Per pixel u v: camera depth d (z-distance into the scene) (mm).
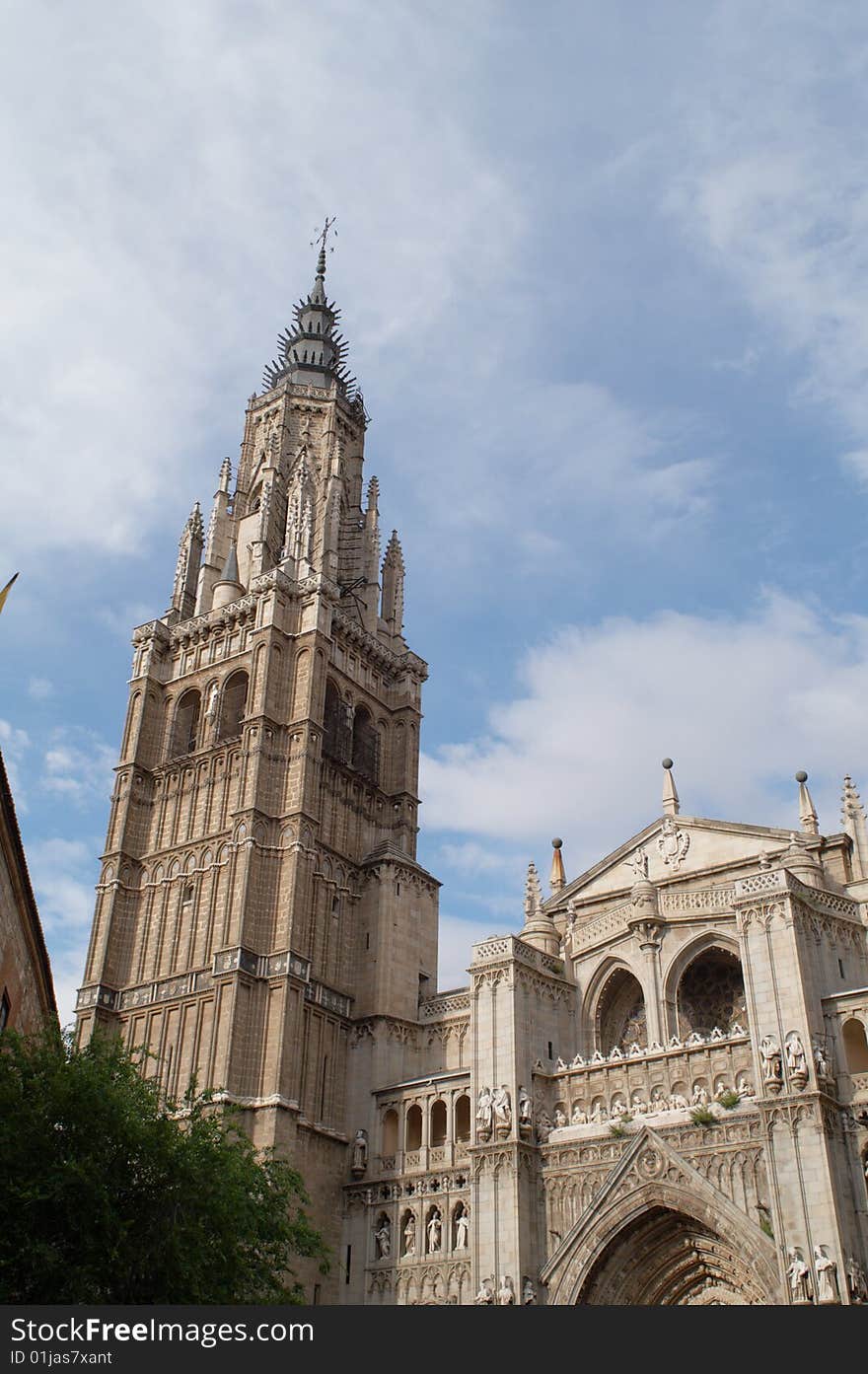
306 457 90188
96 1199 35062
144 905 75500
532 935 69750
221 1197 39625
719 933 63344
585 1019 66250
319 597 80562
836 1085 51938
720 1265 53281
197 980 69125
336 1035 70500
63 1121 36938
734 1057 56188
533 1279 55875
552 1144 58719
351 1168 66688
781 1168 50125
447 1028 71625
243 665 80000
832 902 58625
